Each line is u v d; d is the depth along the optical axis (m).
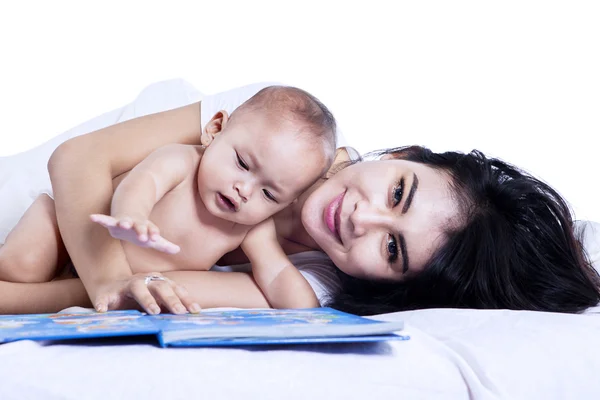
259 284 1.78
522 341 1.28
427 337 1.26
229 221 1.71
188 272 1.72
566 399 1.22
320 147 1.64
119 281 1.37
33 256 1.59
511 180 1.91
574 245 1.94
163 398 0.99
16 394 0.96
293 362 1.08
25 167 2.10
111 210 1.41
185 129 1.90
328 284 1.93
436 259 1.76
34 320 1.18
